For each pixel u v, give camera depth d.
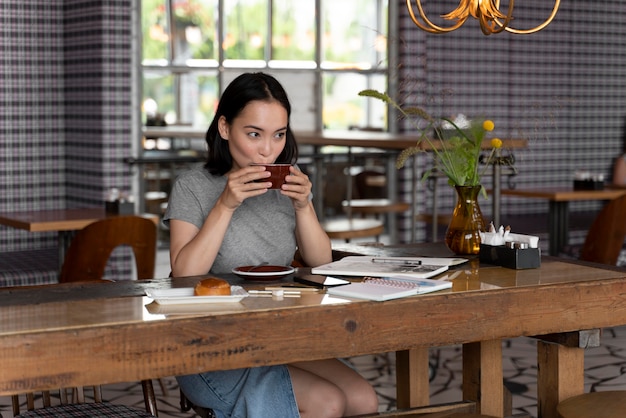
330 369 3.10
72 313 2.41
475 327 2.71
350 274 2.95
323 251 3.30
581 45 9.50
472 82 8.86
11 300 2.59
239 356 2.41
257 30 8.18
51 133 7.30
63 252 5.75
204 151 8.11
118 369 2.28
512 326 2.76
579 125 9.57
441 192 8.74
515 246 3.11
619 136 9.84
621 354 5.62
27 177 7.23
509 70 9.09
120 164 7.04
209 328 2.37
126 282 2.88
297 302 2.55
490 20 3.29
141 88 7.27
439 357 5.59
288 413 2.77
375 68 8.57
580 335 2.95
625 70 9.82
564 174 9.55
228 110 3.13
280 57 8.28
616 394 2.99
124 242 5.10
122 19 6.94
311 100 8.44
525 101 9.21
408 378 3.43
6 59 7.07
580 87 9.55
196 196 3.21
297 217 3.26
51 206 7.36
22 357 2.18
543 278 2.93
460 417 2.81
